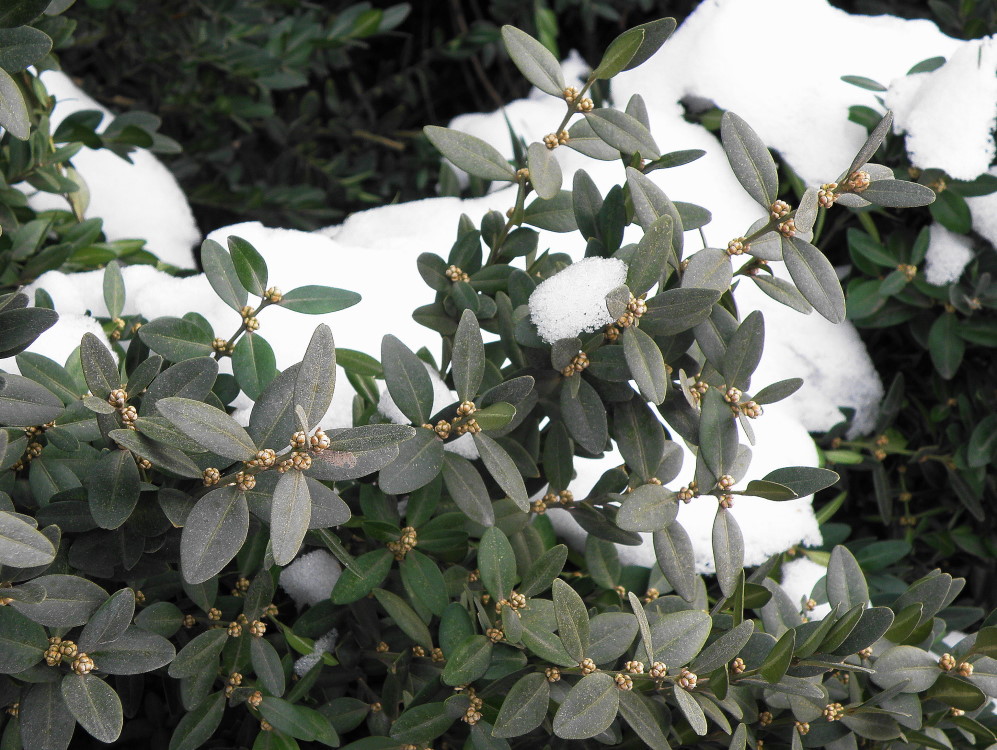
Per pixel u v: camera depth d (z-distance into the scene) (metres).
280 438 0.48
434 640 0.55
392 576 0.55
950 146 0.64
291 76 0.87
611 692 0.49
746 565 0.63
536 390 0.53
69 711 0.48
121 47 0.87
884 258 0.66
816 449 0.65
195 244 0.78
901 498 0.68
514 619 0.51
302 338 0.61
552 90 0.53
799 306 0.51
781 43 0.68
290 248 0.63
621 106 0.71
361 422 0.56
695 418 0.53
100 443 0.53
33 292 0.61
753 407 0.51
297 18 0.89
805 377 0.67
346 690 0.57
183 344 0.54
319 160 0.98
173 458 0.49
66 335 0.56
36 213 0.66
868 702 0.52
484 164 0.54
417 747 0.52
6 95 0.49
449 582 0.54
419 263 0.56
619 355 0.51
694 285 0.51
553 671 0.50
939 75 0.65
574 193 0.54
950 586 0.54
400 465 0.50
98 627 0.48
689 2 0.93
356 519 0.55
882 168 0.52
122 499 0.49
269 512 0.48
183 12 0.85
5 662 0.48
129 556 0.50
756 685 0.52
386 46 1.07
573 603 0.49
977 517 0.66
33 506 0.52
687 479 0.62
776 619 0.55
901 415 0.69
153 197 0.72
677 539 0.51
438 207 0.69
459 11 1.00
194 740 0.52
